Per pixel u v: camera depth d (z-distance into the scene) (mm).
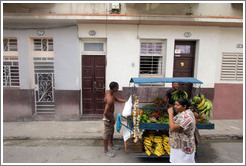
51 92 5188
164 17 4441
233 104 5184
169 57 4945
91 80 5113
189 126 2334
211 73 5027
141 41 4980
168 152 2963
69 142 3852
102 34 4809
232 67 5094
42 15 4367
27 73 4891
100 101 5207
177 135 2445
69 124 4781
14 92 4930
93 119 5082
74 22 4645
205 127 3000
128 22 4652
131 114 3031
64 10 4641
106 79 4980
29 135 4051
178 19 4461
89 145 3721
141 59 5090
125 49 4879
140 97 5012
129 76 4977
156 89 4996
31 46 4965
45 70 5102
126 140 3107
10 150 3465
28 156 3248
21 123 4859
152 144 3123
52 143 3793
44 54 5043
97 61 5047
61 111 5031
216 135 4086
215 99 5141
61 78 4926
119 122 3219
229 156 3320
